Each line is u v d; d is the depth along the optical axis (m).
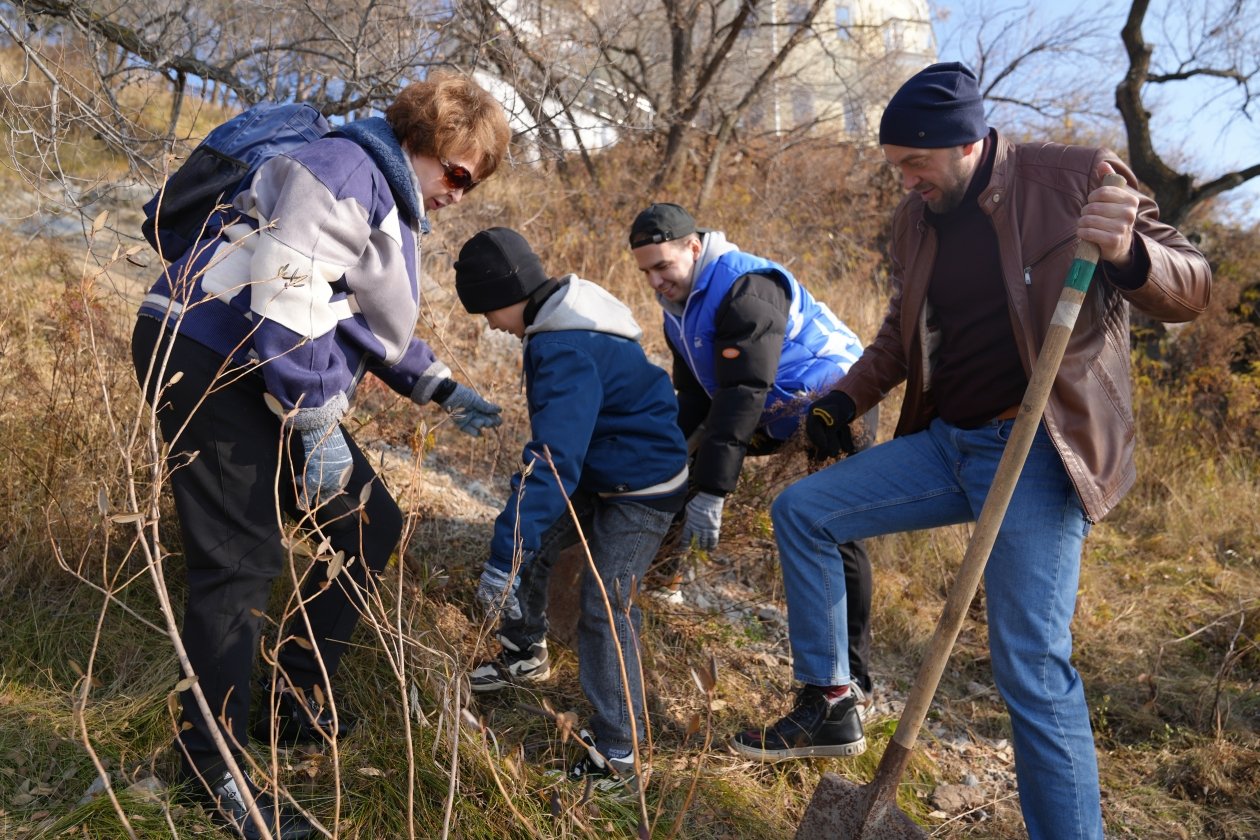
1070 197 2.21
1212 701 3.54
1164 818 2.94
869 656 3.39
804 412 3.21
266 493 2.11
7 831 2.02
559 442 2.36
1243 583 4.60
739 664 3.28
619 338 2.57
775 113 10.84
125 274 4.39
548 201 6.52
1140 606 4.29
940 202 2.34
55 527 2.76
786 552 2.64
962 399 2.41
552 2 6.54
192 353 2.02
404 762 2.37
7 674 2.46
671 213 2.99
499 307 2.51
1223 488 5.57
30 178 3.28
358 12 4.39
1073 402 2.21
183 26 4.14
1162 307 2.14
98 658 2.57
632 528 2.55
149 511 1.83
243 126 2.17
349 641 2.59
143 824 2.05
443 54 4.71
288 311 1.93
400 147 2.18
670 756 2.75
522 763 2.38
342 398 2.10
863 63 10.98
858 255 9.02
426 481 3.69
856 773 2.87
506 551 2.36
